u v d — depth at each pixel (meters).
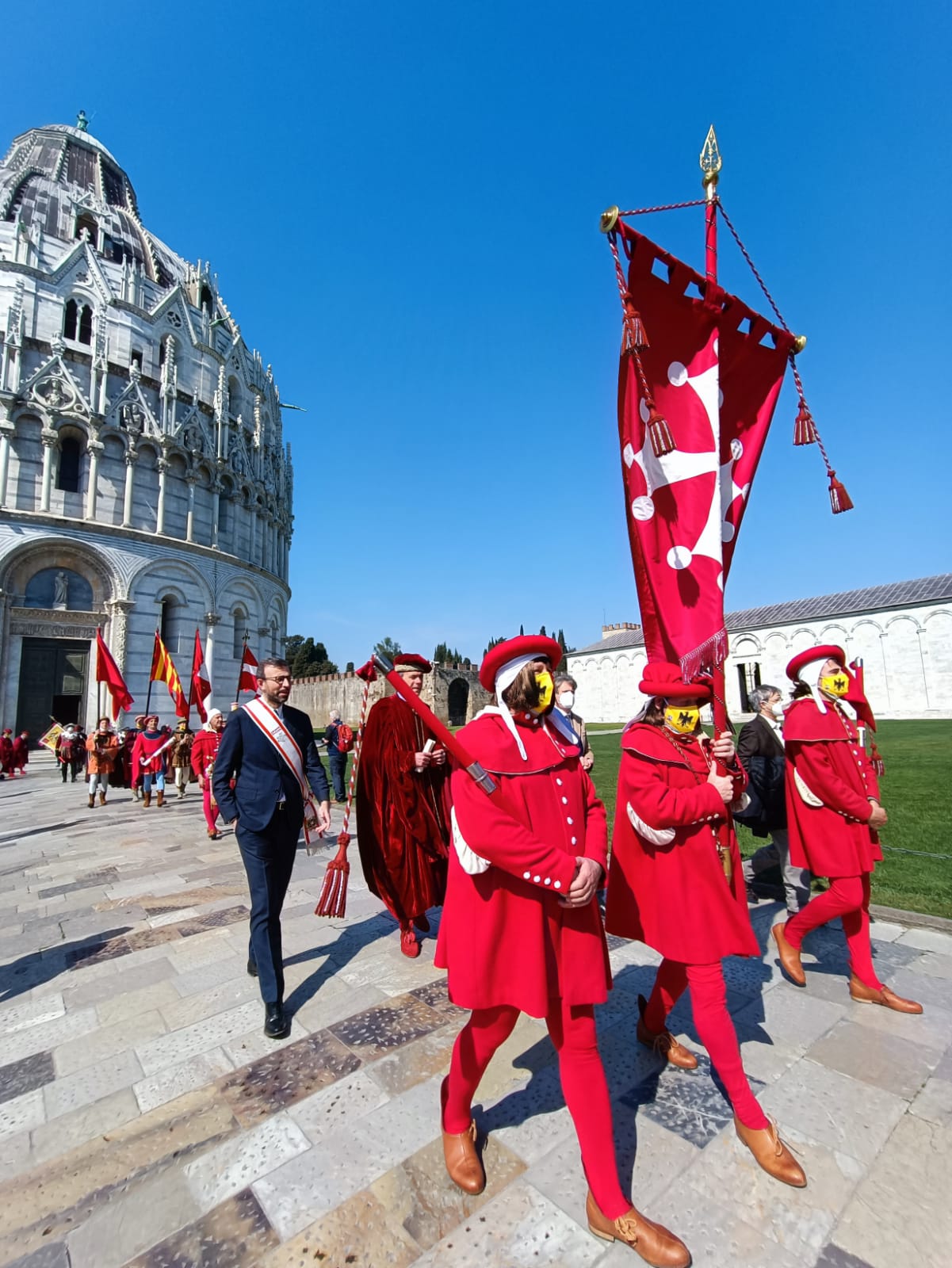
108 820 12.59
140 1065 3.37
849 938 3.87
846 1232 2.12
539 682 2.38
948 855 6.93
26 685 26.94
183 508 31.86
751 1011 3.70
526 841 2.14
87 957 4.97
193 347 33.44
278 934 3.91
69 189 35.09
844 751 3.89
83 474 28.75
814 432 4.00
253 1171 2.52
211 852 9.05
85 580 28.50
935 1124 2.65
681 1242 2.00
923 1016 3.58
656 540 3.28
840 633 43.59
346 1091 3.06
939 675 39.06
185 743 16.91
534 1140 2.64
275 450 40.59
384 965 4.61
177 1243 2.17
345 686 55.25
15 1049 3.58
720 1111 2.80
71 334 30.06
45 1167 2.58
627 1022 3.68
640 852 2.90
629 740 2.94
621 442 3.29
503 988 2.23
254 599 35.28
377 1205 2.31
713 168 3.54
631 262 3.28
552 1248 2.08
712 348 3.49
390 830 4.89
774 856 5.79
